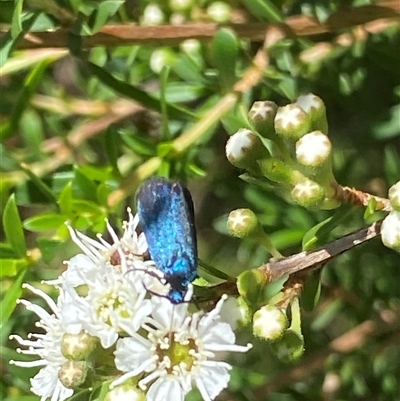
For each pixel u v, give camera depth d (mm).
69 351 107
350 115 169
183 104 175
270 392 155
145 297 108
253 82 143
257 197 156
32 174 138
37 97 166
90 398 110
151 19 152
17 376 144
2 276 132
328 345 162
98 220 135
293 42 154
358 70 161
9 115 165
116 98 169
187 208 106
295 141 111
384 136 159
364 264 166
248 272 106
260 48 155
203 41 142
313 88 160
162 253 105
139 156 155
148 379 107
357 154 168
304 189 110
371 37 155
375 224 111
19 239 132
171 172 141
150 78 168
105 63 162
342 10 141
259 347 172
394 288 167
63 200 134
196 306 109
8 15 129
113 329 107
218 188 176
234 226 114
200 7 154
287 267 109
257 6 142
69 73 196
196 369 107
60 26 129
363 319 166
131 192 141
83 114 171
